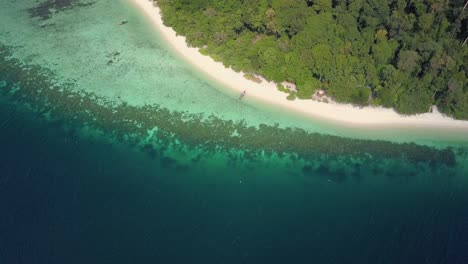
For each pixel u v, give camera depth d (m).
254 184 56.56
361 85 66.12
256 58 68.81
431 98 65.31
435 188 58.03
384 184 58.12
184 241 48.66
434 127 64.69
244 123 63.66
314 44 68.62
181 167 57.62
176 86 68.19
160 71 70.38
